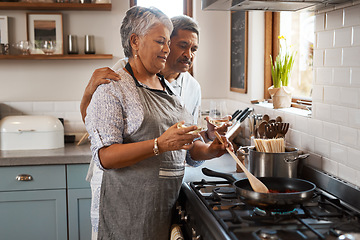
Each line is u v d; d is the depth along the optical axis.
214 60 4.11
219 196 1.95
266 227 1.56
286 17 3.17
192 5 4.14
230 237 1.49
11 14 3.86
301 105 2.83
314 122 2.32
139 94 1.89
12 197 3.31
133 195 1.93
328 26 2.17
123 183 1.92
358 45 1.91
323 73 2.22
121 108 1.85
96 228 2.11
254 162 2.22
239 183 1.93
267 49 3.38
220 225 1.61
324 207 1.82
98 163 1.79
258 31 3.38
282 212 1.73
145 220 1.93
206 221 1.69
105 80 1.86
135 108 1.85
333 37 2.12
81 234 3.39
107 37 3.98
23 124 3.53
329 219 1.66
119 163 1.76
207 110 3.71
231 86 3.99
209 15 4.05
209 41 4.08
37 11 3.88
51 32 3.88
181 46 2.41
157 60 1.89
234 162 2.96
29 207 3.33
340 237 1.46
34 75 3.97
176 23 2.39
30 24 3.86
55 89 4.00
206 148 2.18
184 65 2.45
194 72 4.17
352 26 1.96
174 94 2.13
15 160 3.26
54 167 3.32
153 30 1.86
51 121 3.60
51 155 3.31
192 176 2.51
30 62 3.96
